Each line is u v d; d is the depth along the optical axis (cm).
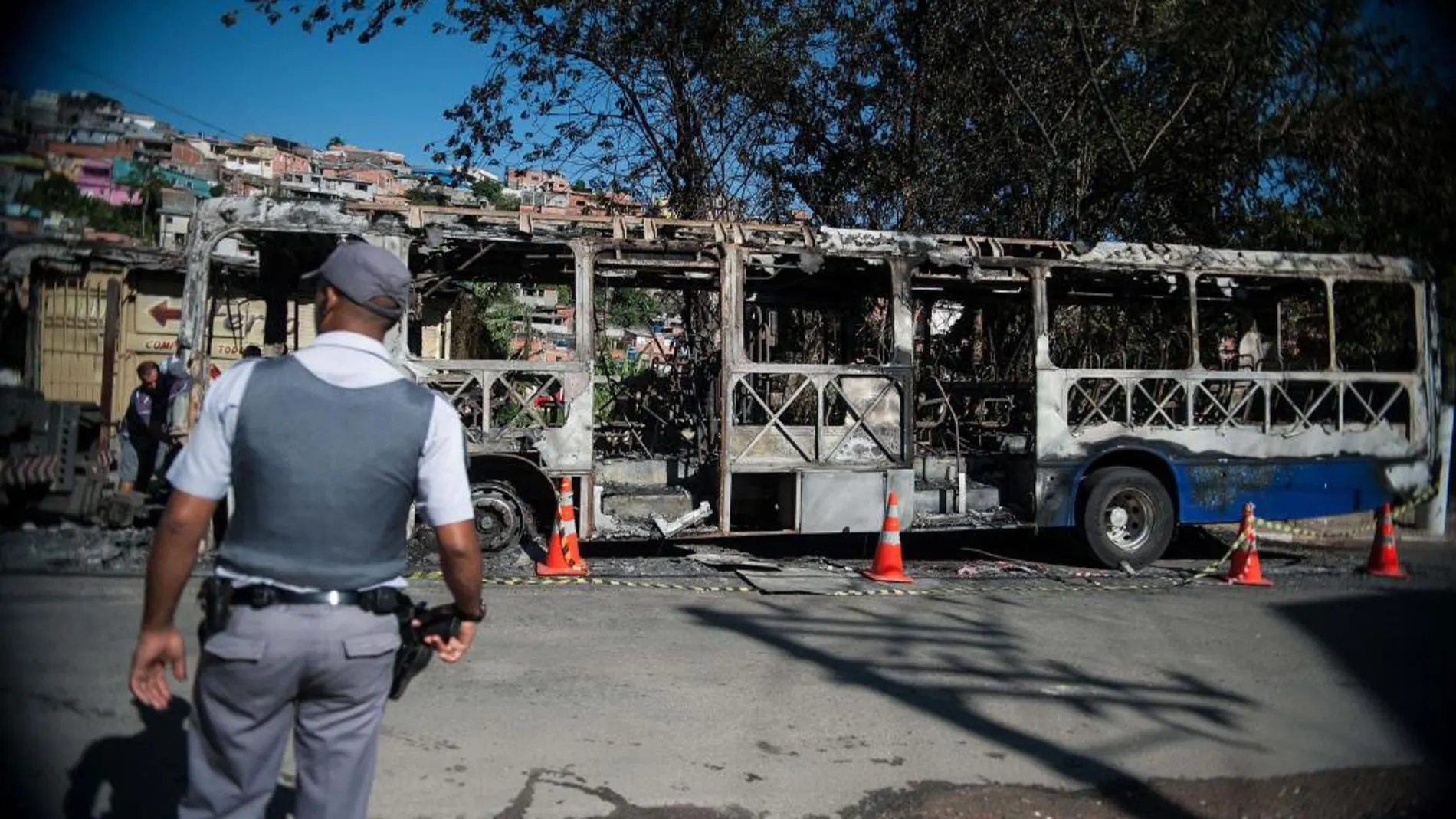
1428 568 988
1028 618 740
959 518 959
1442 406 1173
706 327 1251
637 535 878
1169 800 437
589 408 866
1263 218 1362
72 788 392
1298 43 1253
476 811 396
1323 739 508
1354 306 1122
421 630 280
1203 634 702
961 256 941
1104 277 1032
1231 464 990
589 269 868
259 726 256
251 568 251
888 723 512
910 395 933
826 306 1095
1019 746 488
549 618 691
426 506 271
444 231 837
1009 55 1415
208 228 820
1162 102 1392
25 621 609
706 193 1491
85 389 1362
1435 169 1238
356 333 273
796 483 904
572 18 1407
